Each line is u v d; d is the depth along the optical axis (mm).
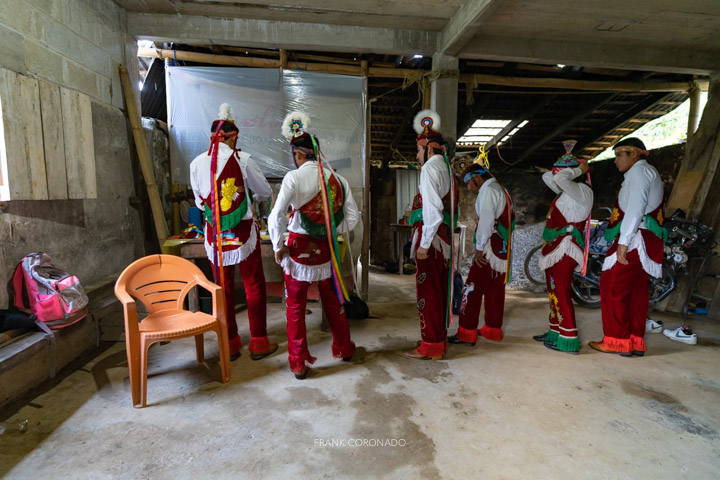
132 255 3793
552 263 2809
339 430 1896
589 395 2254
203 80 4164
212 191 2428
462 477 1603
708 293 3895
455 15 3676
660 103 5977
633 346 2836
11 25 2344
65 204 2854
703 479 1609
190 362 2631
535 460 1706
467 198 5359
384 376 2463
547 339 3010
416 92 5445
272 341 3033
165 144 4398
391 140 7207
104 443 1781
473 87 4848
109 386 2289
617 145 2736
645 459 1723
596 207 5688
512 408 2107
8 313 2242
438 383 2375
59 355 2447
